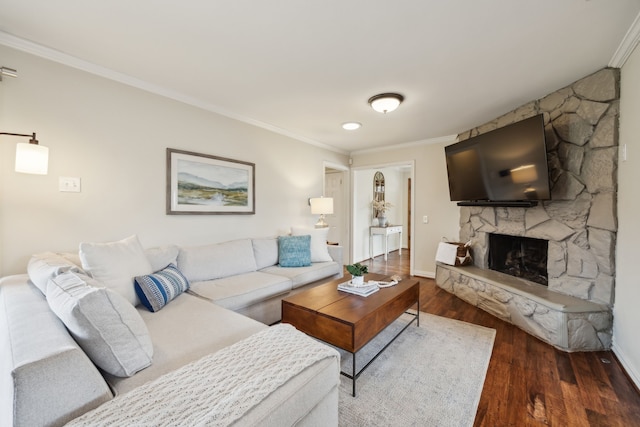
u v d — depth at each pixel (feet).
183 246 8.88
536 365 6.53
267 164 12.21
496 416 4.93
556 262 8.52
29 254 6.36
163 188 8.74
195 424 2.46
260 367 3.39
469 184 11.32
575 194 7.99
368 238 20.68
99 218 7.42
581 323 7.14
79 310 3.15
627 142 6.50
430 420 4.83
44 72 6.56
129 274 5.94
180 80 8.14
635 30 5.73
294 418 3.06
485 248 11.78
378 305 6.45
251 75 7.82
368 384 5.81
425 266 15.08
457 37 6.07
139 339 3.76
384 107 9.39
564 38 6.09
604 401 5.30
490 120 11.57
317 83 8.29
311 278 10.11
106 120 7.54
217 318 5.59
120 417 2.52
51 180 6.66
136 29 5.83
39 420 2.41
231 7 5.17
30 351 2.69
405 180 25.80
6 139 6.09
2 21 5.57
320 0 4.99
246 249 9.98
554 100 8.79
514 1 4.99
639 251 5.92
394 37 6.08
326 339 5.87
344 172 18.13
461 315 9.67
